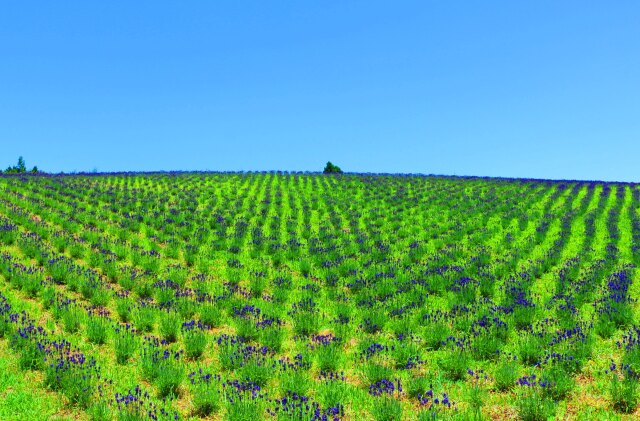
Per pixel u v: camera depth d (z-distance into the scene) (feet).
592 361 30.55
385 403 24.58
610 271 53.36
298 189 116.57
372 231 72.84
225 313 40.83
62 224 65.62
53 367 27.14
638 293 45.44
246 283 49.80
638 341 30.53
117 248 55.16
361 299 44.04
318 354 31.83
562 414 24.44
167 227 68.69
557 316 38.55
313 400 26.71
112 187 107.96
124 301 38.96
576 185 132.36
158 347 32.22
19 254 51.49
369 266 54.39
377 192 112.37
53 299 38.60
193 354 31.94
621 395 25.16
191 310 39.50
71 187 101.91
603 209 94.73
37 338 30.71
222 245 62.03
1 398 25.04
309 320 37.45
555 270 54.08
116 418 23.79
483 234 70.18
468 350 32.30
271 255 60.39
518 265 56.29
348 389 27.76
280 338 34.50
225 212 83.76
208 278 50.44
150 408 24.77
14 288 41.81
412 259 58.59
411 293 44.39
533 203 100.68
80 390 25.12
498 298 44.80
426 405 25.50
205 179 130.21
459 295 44.04
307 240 67.36
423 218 84.48
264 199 99.09
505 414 24.99
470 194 112.16
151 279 46.93
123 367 29.78
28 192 91.09
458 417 23.94
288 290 47.88
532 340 31.68
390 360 32.07
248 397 25.46
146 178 125.70
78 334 33.83
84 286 41.55
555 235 73.20
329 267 54.19
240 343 32.99
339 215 87.30
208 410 25.49
